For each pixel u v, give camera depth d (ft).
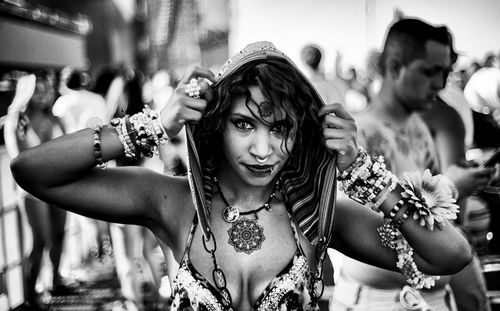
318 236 5.83
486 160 10.28
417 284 6.00
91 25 41.70
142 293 15.28
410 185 5.70
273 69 5.47
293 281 5.83
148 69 44.37
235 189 6.01
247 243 5.88
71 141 5.48
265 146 5.48
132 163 13.52
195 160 5.50
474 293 9.41
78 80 19.45
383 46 9.53
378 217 6.20
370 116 9.53
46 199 5.68
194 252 5.86
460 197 9.71
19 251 16.39
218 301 5.73
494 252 11.42
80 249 20.42
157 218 6.02
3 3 22.94
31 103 16.15
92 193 5.70
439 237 5.72
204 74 5.67
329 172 5.68
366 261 6.28
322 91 19.29
